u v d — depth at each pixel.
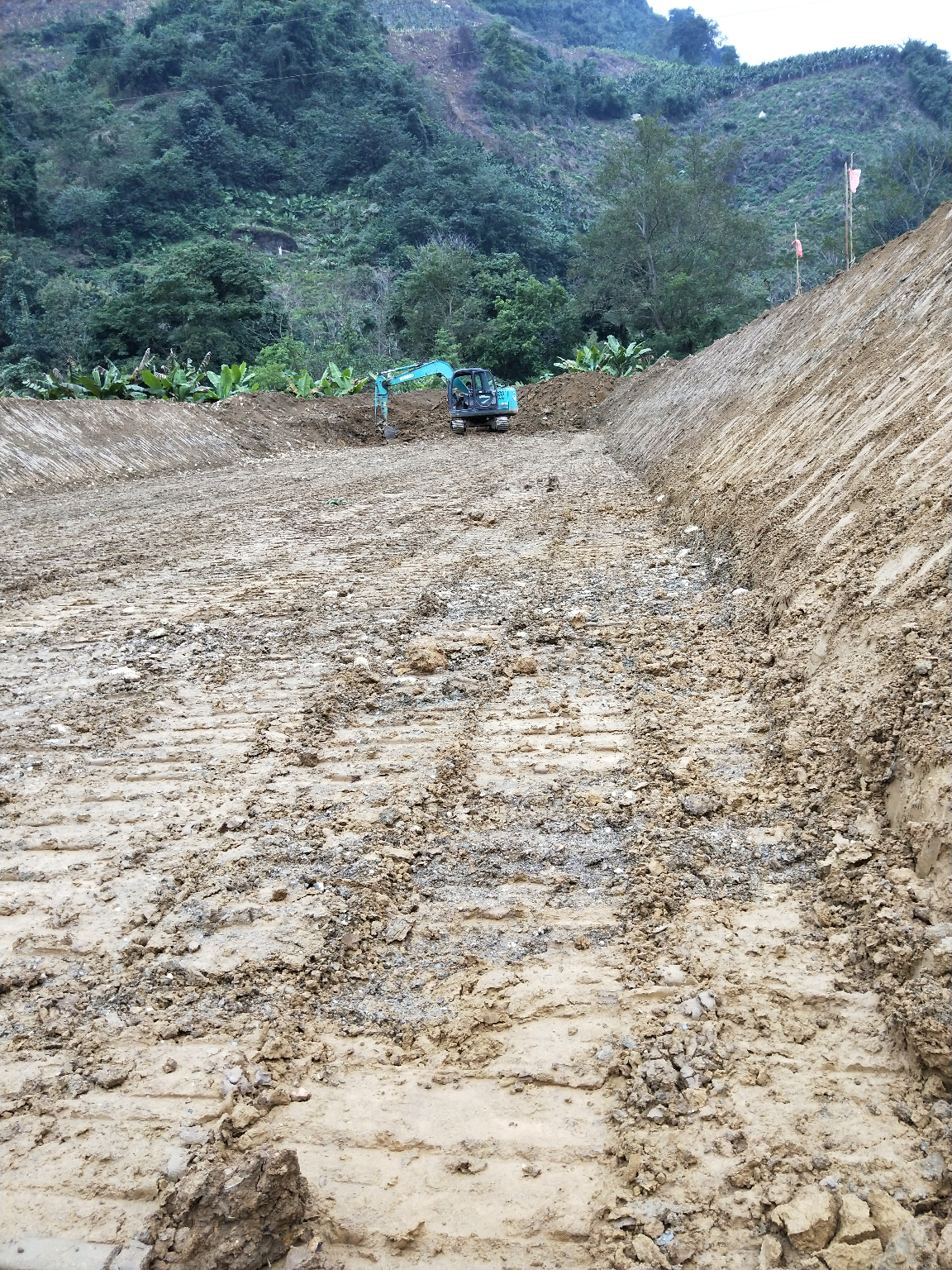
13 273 66.12
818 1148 2.25
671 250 54.09
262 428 24.88
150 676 5.91
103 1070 2.68
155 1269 2.09
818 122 116.88
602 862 3.54
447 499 12.64
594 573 7.68
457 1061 2.64
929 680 3.60
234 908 3.38
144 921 3.35
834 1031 2.62
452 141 104.75
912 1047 2.44
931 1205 2.07
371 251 80.00
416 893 3.42
